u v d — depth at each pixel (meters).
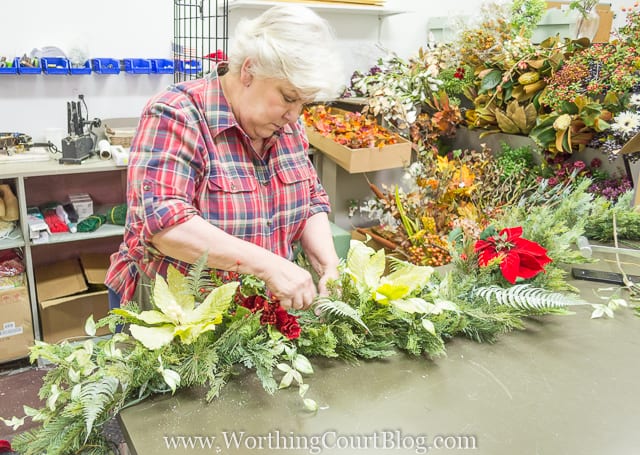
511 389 0.99
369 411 0.92
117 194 3.04
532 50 2.38
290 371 0.95
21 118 2.71
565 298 1.16
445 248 1.95
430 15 3.65
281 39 1.08
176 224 1.13
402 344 1.11
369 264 1.16
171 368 0.94
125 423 0.87
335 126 2.70
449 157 2.74
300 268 1.16
